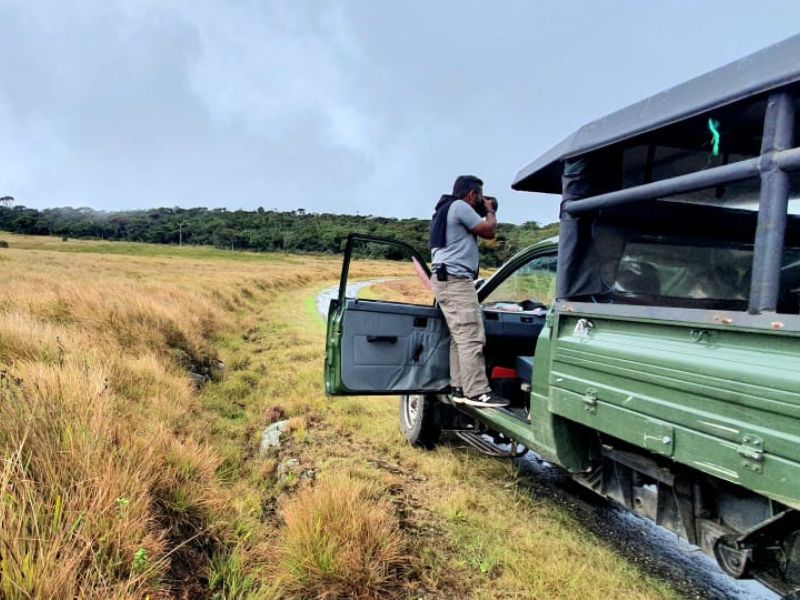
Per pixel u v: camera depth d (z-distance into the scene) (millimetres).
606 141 2451
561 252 2830
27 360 4301
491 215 3514
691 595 2717
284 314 15383
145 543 2258
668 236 2824
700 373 1880
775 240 1737
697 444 1882
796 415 1537
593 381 2480
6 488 2047
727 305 2846
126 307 7766
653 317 2168
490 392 3414
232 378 7160
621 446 2666
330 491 3002
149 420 4043
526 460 4621
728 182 1938
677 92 2129
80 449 2648
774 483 1595
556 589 2650
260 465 4117
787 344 1631
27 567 1771
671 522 2379
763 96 1787
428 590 2586
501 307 4477
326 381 3734
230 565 2537
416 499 3598
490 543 3059
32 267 20406
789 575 1845
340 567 2518
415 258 3877
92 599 1819
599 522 3494
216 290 15672
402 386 3781
